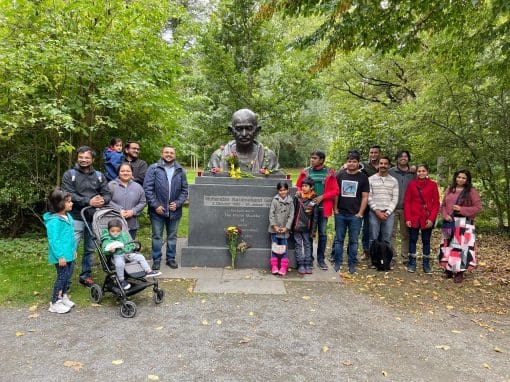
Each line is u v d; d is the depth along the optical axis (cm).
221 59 1209
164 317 443
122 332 405
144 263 475
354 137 1077
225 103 1259
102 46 690
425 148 966
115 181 577
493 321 453
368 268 656
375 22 658
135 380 321
